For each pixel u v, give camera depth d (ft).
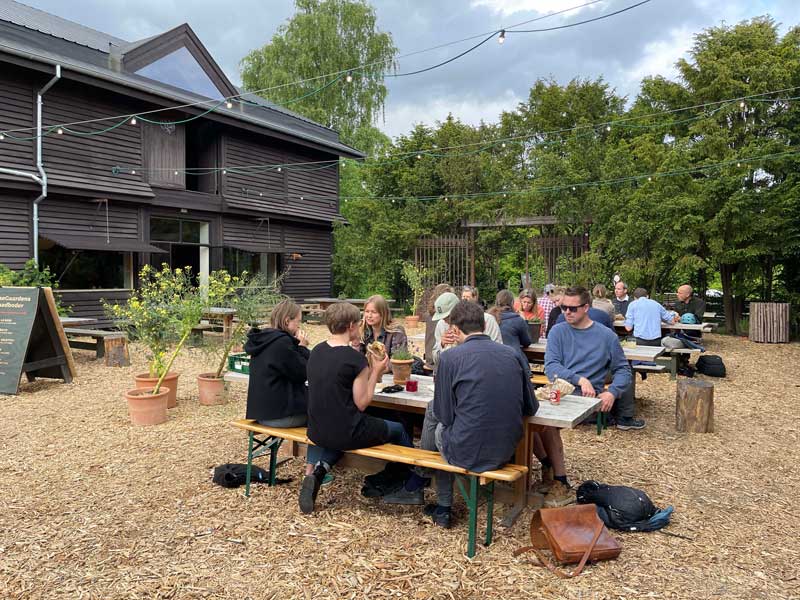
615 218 51.34
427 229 71.05
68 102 43.42
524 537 11.68
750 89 53.88
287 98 89.71
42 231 41.86
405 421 16.60
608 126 61.46
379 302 18.26
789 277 53.88
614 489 12.48
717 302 63.00
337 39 90.68
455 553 10.96
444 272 67.87
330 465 12.97
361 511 12.94
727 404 24.52
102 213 45.68
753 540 11.67
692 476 15.47
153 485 14.46
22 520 12.37
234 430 19.51
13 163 39.86
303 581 9.93
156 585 9.82
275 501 13.46
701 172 53.52
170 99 47.75
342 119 95.04
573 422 11.73
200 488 14.26
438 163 74.59
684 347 31.55
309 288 67.87
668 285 57.82
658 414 22.41
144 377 22.41
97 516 12.59
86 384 27.20
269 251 57.67
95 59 46.06
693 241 47.75
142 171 48.34
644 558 10.82
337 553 10.92
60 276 43.34
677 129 62.23
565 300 15.57
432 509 12.82
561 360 15.85
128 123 47.32
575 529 10.84
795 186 48.34
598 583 9.90
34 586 9.77
